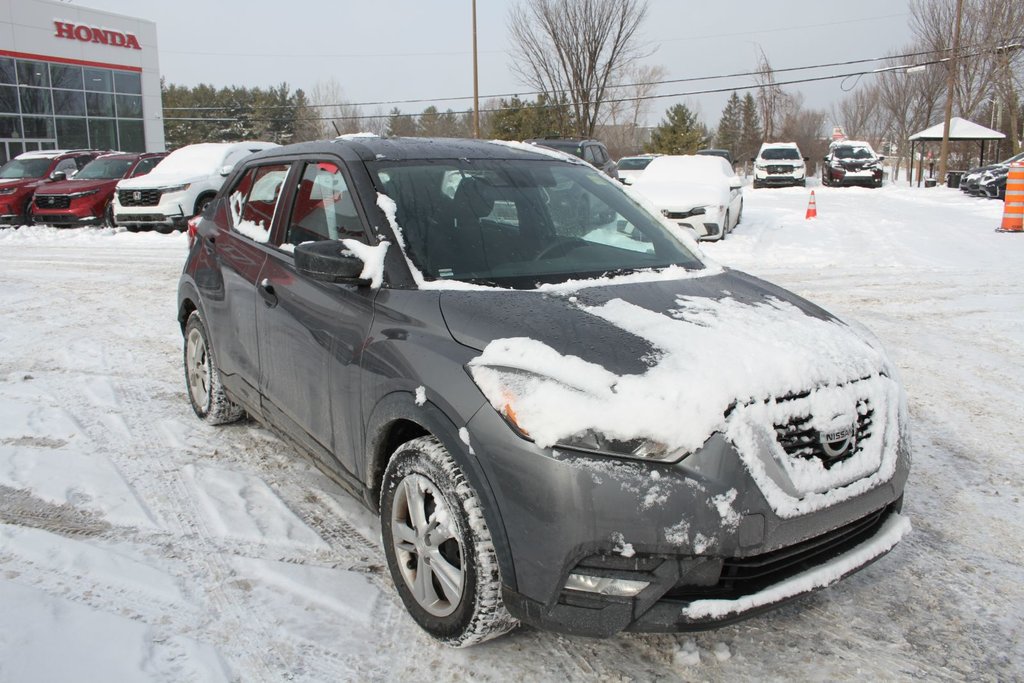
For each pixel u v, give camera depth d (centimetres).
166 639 284
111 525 372
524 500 243
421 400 275
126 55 3553
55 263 1254
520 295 303
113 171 1861
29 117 3144
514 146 429
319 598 313
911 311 823
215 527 371
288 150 433
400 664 274
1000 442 476
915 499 402
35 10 3127
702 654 281
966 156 3984
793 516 245
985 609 308
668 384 246
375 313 312
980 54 3359
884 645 286
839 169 3272
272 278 386
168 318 834
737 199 1630
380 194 342
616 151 6438
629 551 236
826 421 257
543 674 270
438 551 278
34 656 269
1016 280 988
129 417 522
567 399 245
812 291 938
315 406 350
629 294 313
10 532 362
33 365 646
